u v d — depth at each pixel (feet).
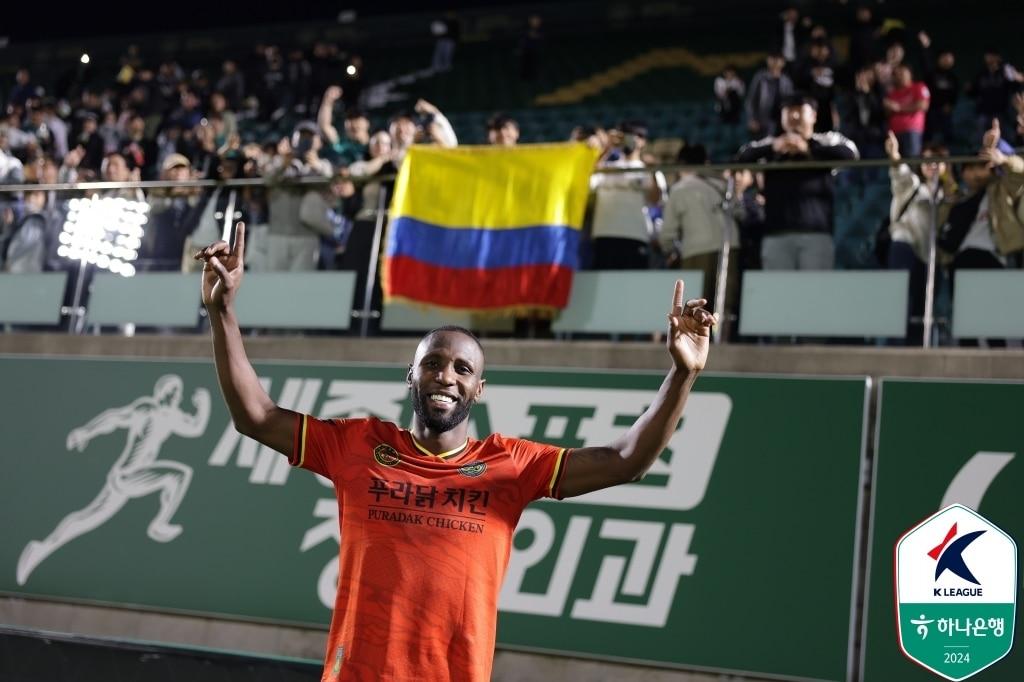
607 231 23.22
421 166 24.13
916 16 51.55
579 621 20.85
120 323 26.35
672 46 55.62
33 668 20.67
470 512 10.64
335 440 11.05
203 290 10.68
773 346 21.71
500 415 22.75
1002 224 20.97
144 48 64.18
